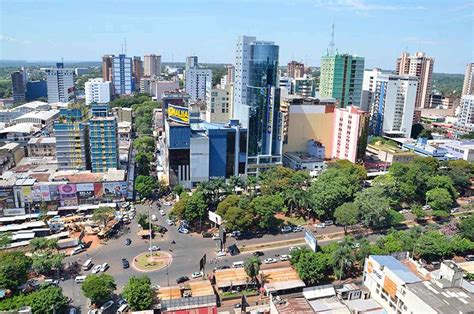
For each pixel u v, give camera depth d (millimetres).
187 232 186625
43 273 148250
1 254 140000
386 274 119875
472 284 117875
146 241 178125
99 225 189875
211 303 120375
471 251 164625
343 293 121500
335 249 148250
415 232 161875
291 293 135125
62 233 178625
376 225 189500
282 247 172750
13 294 130750
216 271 144875
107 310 127375
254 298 134750
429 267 147500
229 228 178375
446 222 198625
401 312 112125
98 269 151375
